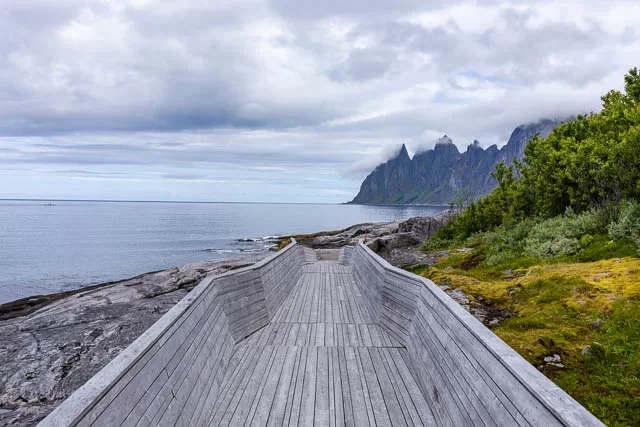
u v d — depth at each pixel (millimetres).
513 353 2289
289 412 3410
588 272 6863
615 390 3768
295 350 4926
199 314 3725
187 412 2912
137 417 2180
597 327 5105
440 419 3117
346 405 3529
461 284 7957
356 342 5281
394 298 5586
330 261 17000
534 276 7504
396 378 4113
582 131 13461
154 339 2561
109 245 43125
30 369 4707
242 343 5156
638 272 6285
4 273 27156
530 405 1824
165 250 38500
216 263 14250
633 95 12305
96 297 10086
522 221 12867
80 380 4566
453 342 3076
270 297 6711
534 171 14008
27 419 3871
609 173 9469
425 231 20812
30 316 8523
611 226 8625
